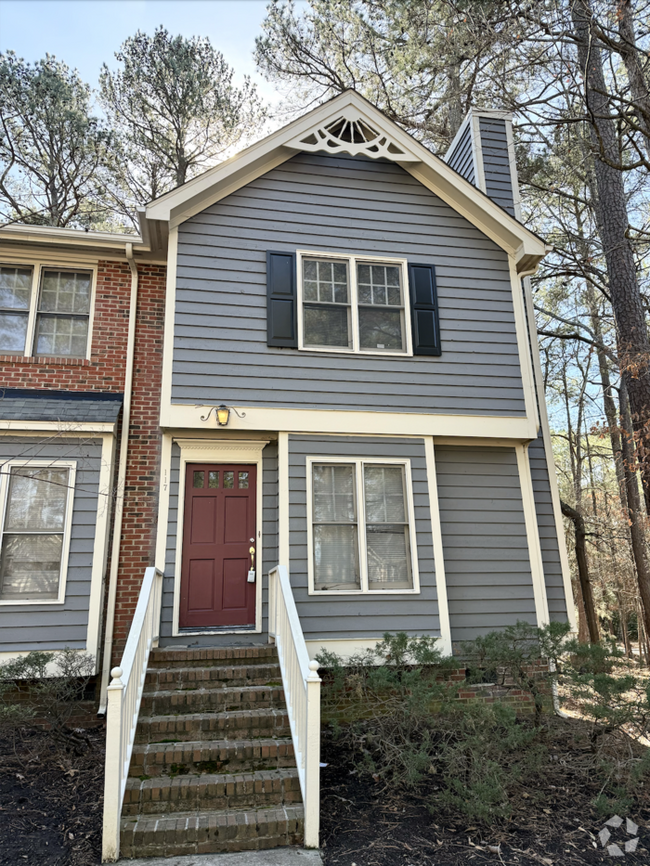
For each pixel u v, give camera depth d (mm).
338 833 4676
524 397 8562
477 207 8898
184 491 7633
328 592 7297
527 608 8039
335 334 8211
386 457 7910
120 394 8258
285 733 5402
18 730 6355
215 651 6320
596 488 20234
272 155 8539
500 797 4945
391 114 15164
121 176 16766
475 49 11391
